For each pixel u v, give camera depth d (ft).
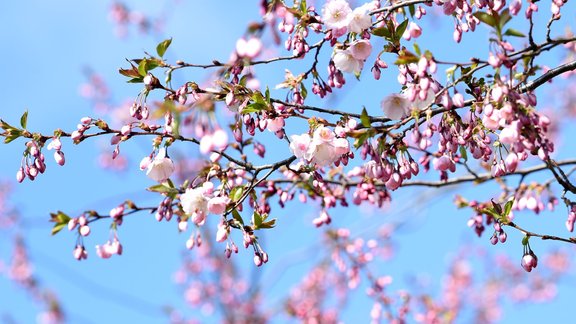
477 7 13.39
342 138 12.84
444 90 11.92
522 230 13.82
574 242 13.50
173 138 14.15
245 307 39.78
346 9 13.62
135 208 16.14
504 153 15.65
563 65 12.92
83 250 16.08
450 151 12.84
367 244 25.02
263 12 12.19
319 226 17.51
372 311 24.81
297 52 13.71
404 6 13.99
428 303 34.37
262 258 13.80
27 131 14.38
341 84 14.21
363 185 16.96
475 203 17.84
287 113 13.55
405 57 11.96
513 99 11.60
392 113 12.78
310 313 37.40
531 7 12.34
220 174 14.69
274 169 14.47
